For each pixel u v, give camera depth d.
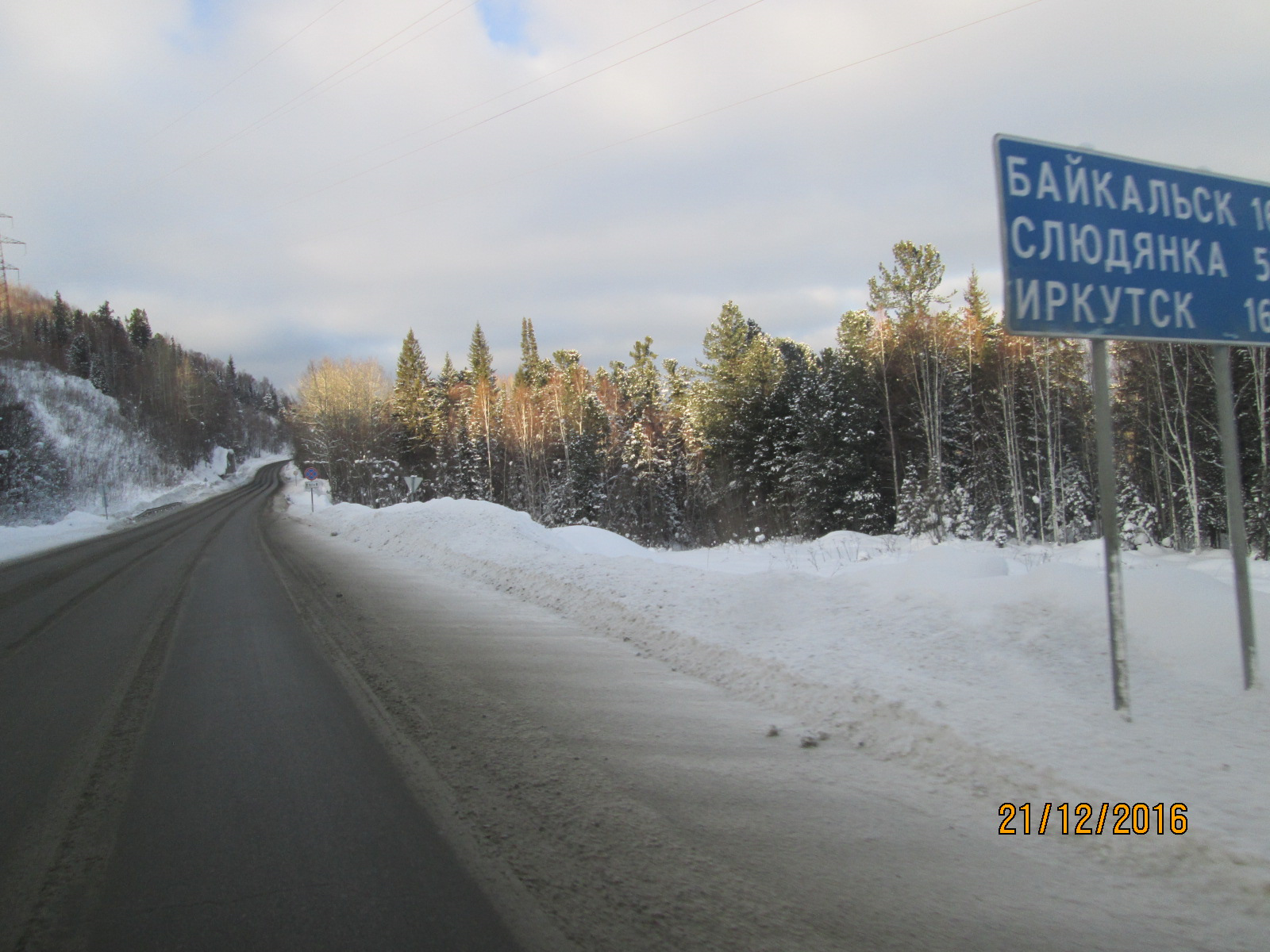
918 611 7.42
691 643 7.67
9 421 47.66
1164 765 4.30
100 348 96.19
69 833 4.13
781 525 37.38
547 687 6.77
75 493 49.34
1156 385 28.20
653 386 67.75
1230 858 3.44
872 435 36.03
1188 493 25.48
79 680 7.49
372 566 16.23
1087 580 7.17
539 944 3.06
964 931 3.14
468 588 12.57
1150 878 3.52
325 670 7.55
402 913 3.30
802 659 6.61
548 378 81.75
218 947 3.06
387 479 59.28
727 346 43.00
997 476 35.25
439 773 4.89
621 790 4.59
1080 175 5.41
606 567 11.63
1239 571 5.28
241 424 140.88
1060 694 5.44
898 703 5.42
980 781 4.51
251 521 35.97
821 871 3.64
